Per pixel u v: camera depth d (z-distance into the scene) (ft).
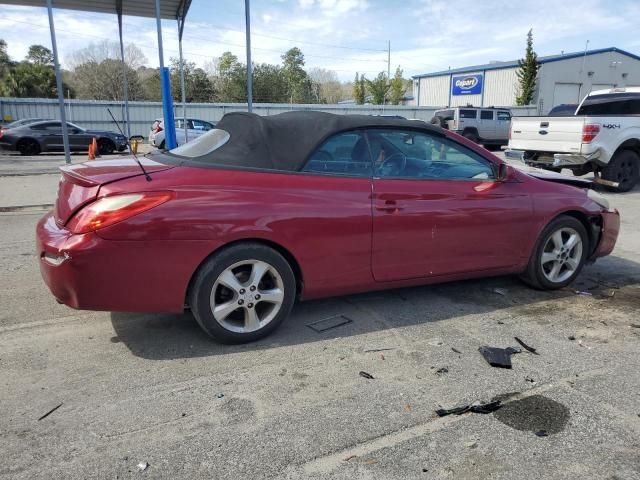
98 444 8.14
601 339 12.34
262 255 11.25
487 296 15.20
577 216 15.81
